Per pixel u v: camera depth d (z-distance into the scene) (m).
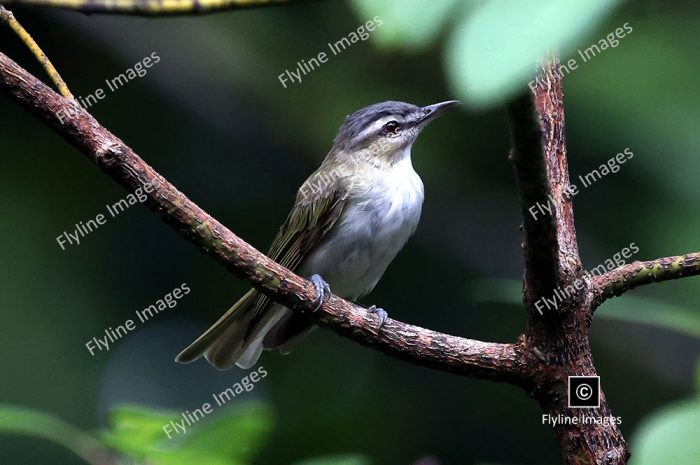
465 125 12.74
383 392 12.79
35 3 3.84
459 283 12.82
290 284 5.54
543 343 5.25
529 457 12.35
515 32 1.99
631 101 10.78
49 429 6.27
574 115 10.92
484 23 2.01
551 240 4.79
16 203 11.95
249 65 13.80
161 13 3.92
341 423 12.44
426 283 12.80
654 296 10.80
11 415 6.15
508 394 12.59
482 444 12.44
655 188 10.82
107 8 3.91
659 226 10.68
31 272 11.80
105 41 13.06
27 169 12.11
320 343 13.10
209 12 3.93
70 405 11.58
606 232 11.38
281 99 13.66
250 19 14.21
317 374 12.94
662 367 12.34
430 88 13.06
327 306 5.57
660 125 10.68
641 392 12.27
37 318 11.73
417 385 12.81
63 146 12.20
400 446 12.38
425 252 12.94
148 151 12.98
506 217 13.12
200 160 13.04
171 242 12.44
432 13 2.08
